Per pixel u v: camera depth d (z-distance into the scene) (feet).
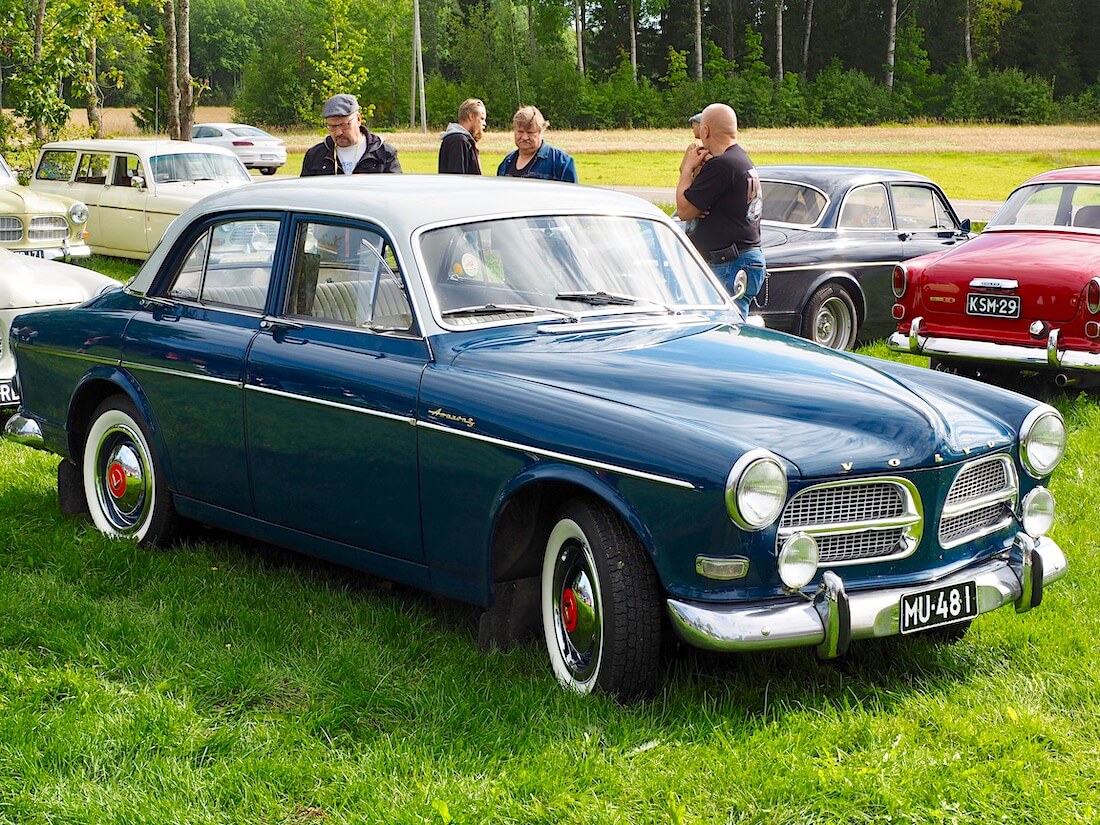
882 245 35.86
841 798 10.94
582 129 250.37
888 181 36.99
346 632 14.65
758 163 139.13
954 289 29.30
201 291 17.30
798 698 13.12
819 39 289.12
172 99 76.38
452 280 14.82
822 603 12.12
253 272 16.57
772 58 290.15
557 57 275.59
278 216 16.37
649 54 295.69
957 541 13.23
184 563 17.21
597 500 12.81
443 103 262.67
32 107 68.33
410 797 10.76
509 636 14.12
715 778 11.18
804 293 34.17
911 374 15.11
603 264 15.96
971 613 13.09
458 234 15.16
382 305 14.90
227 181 51.96
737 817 10.70
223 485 16.63
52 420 19.16
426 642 14.37
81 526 18.75
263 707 12.73
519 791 10.91
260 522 16.37
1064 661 14.28
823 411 12.89
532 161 27.78
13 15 68.03
